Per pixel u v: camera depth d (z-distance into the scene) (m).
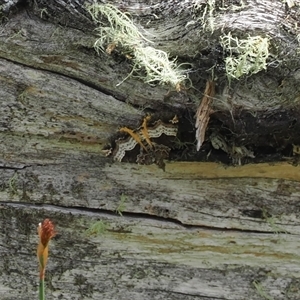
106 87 0.35
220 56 0.33
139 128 0.36
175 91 0.35
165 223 0.39
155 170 0.38
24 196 0.39
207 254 0.39
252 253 0.39
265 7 0.32
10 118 0.37
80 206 0.39
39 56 0.35
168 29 0.33
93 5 0.33
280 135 0.36
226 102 0.34
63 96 0.36
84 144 0.38
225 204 0.39
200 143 0.35
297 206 0.39
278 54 0.33
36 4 0.33
